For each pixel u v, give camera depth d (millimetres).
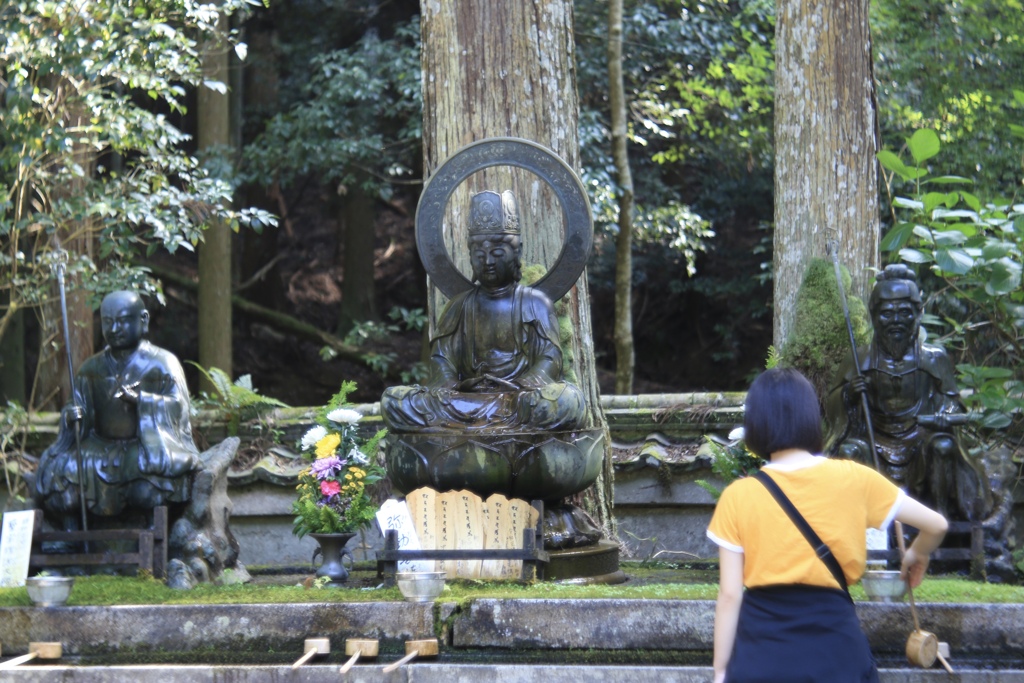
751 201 15164
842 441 5992
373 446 5832
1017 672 4391
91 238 9656
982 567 5555
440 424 5633
